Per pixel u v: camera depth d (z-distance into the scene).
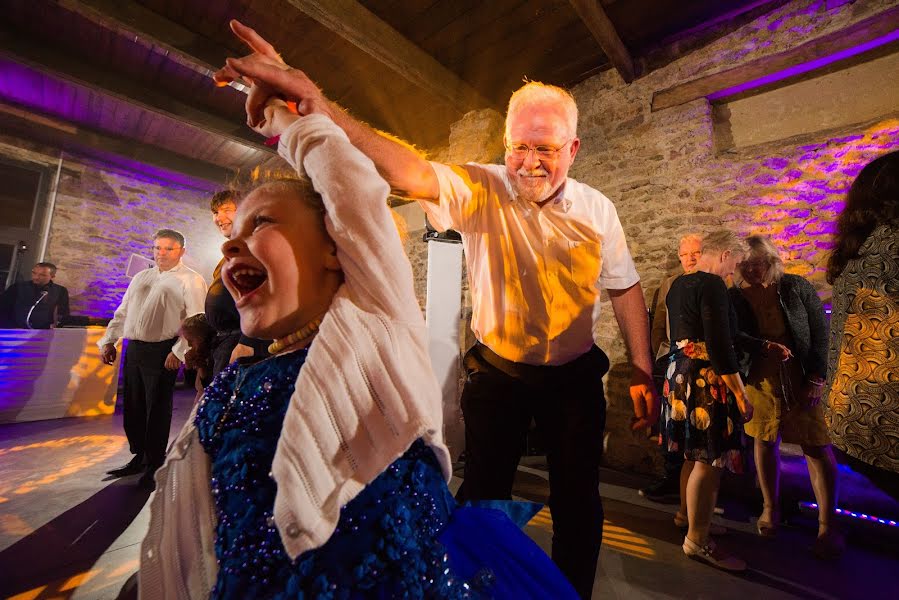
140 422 2.89
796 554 2.02
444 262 3.27
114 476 2.81
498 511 0.60
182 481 0.51
